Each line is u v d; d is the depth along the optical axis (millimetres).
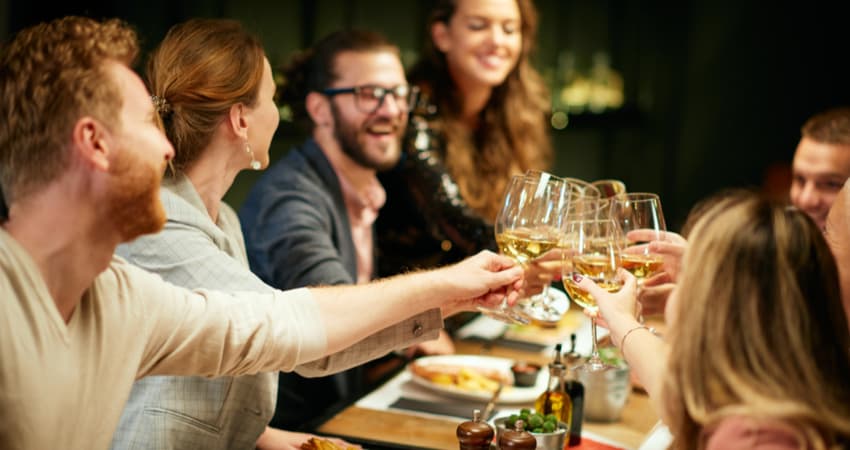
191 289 1632
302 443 1898
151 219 1274
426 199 2975
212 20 1757
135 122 1229
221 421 1717
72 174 1200
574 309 3270
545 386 2305
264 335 1509
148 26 4629
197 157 1729
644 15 5730
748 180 5906
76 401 1266
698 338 1212
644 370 1471
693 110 5906
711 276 1220
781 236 1200
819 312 1188
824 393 1147
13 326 1169
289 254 2426
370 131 2693
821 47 5730
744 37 5809
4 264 1171
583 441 1998
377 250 3133
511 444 1624
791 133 5832
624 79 5805
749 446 1143
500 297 1812
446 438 1953
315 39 5098
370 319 1613
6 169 1215
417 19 5191
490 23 3209
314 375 1787
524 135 3477
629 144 5914
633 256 1809
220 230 1751
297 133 4434
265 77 1771
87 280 1274
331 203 2592
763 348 1174
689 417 1231
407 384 2342
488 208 3391
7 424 1176
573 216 1972
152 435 1662
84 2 4176
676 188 5961
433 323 1801
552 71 5715
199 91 1676
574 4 5703
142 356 1408
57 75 1180
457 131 3256
